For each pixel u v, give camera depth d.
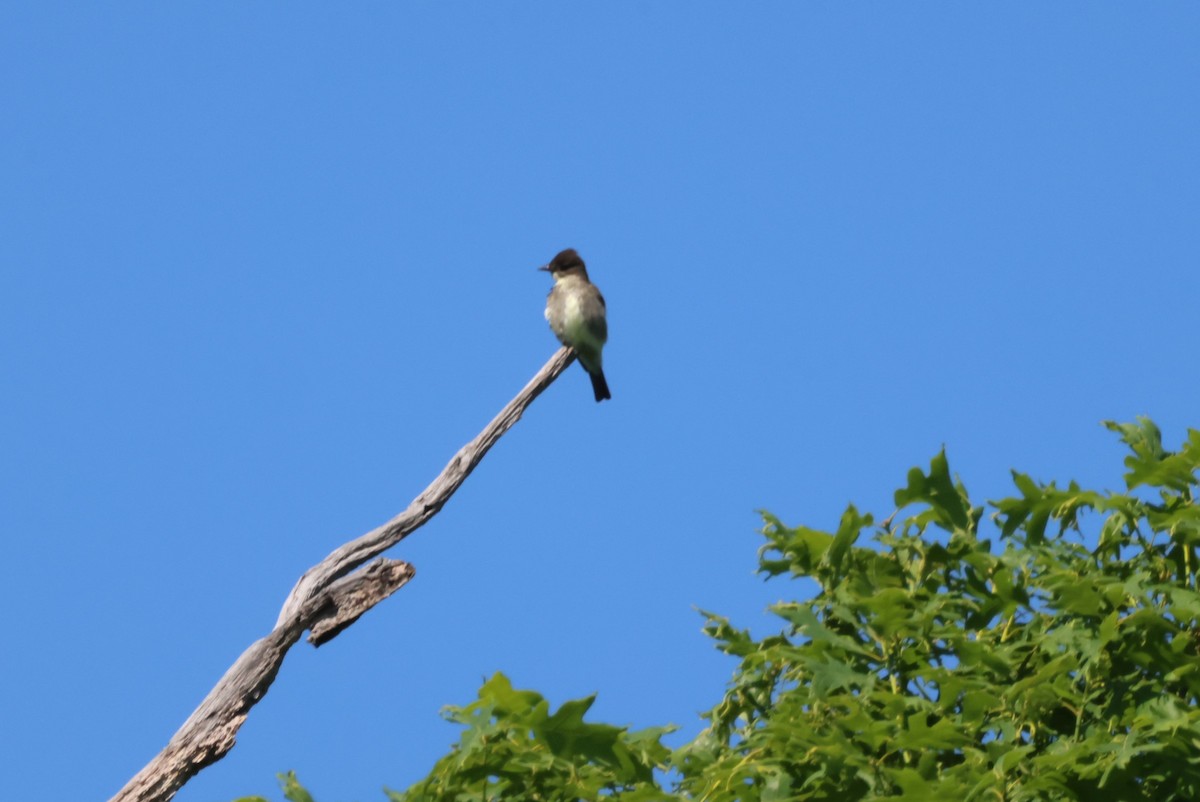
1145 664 10.40
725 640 11.52
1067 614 10.81
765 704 11.14
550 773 10.26
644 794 10.13
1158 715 9.92
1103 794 9.69
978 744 10.41
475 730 10.20
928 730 10.01
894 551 11.70
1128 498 11.24
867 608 11.32
